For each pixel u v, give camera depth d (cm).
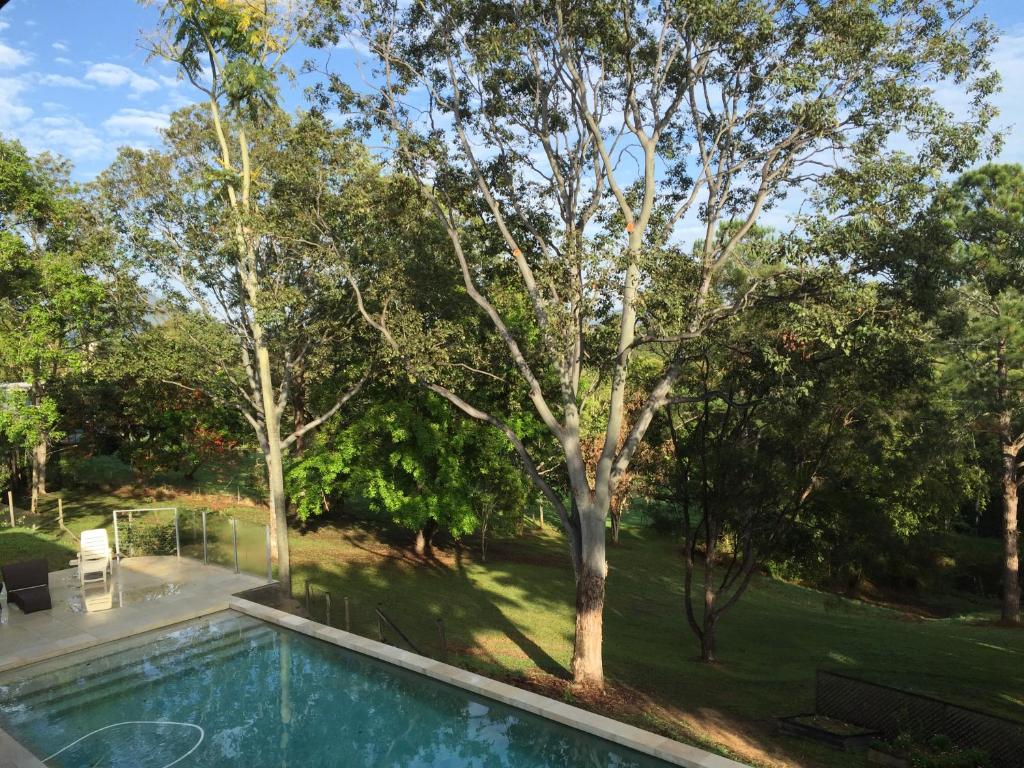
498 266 1841
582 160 1583
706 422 1786
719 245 1684
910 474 2302
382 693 1002
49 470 3188
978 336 2314
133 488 3272
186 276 2027
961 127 1261
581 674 1404
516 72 1516
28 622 1230
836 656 1920
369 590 2144
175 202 1973
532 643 1788
